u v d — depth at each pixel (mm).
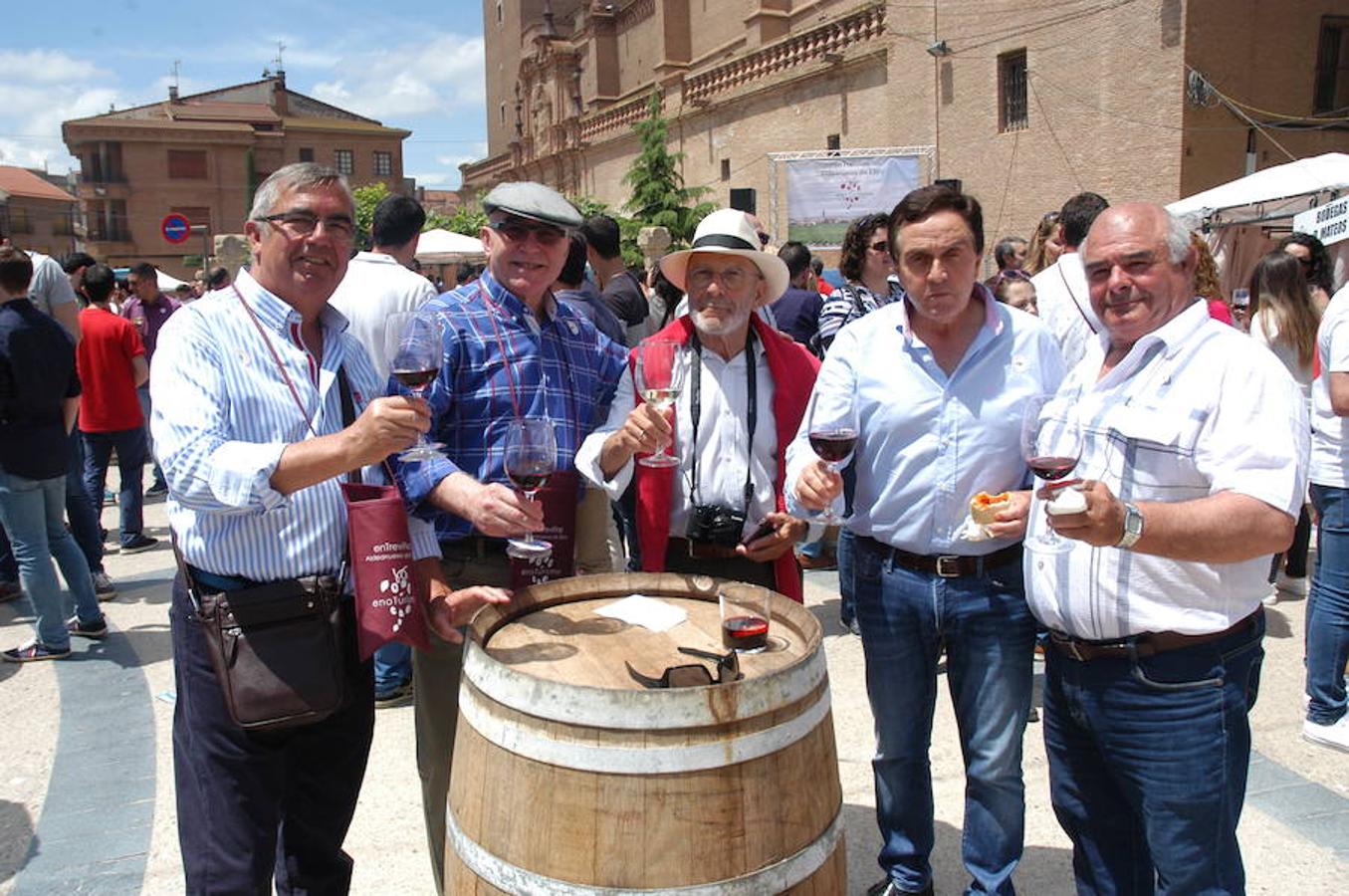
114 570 7316
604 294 6152
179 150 55031
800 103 22516
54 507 5578
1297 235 6574
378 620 2422
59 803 3891
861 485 2920
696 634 2451
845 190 15984
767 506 3230
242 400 2398
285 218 2422
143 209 54656
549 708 1940
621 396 3203
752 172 24656
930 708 2965
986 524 2512
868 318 2928
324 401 2521
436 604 2613
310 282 2490
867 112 20375
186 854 2479
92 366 7578
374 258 4953
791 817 2027
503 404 2898
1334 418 3990
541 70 39562
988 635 2770
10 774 4156
